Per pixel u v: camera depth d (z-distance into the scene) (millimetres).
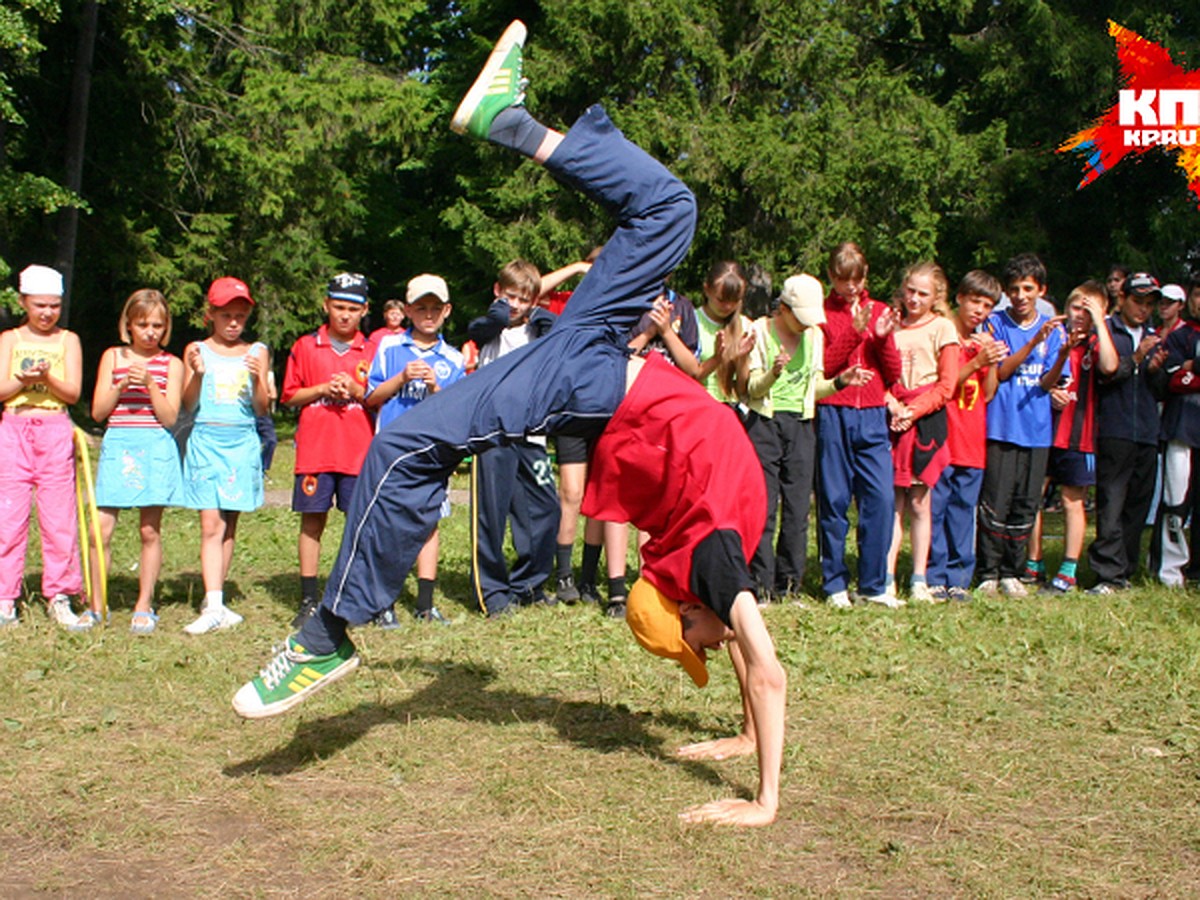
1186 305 8477
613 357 4051
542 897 3357
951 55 24531
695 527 3945
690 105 19812
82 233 22234
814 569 8742
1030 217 22516
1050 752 4551
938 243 22812
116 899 3354
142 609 6480
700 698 5195
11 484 6430
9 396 6422
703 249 20547
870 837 3764
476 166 24516
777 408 7195
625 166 4094
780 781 4215
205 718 4879
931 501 7594
